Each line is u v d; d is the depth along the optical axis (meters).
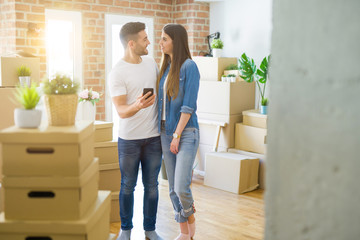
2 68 3.43
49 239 2.09
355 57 1.10
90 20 5.50
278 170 1.28
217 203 4.25
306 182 1.22
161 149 3.11
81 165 1.87
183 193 2.95
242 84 5.13
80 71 5.50
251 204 4.23
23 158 1.82
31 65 3.59
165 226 3.57
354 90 1.11
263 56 5.45
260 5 5.44
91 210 1.98
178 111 2.94
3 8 5.09
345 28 1.11
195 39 5.93
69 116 1.96
